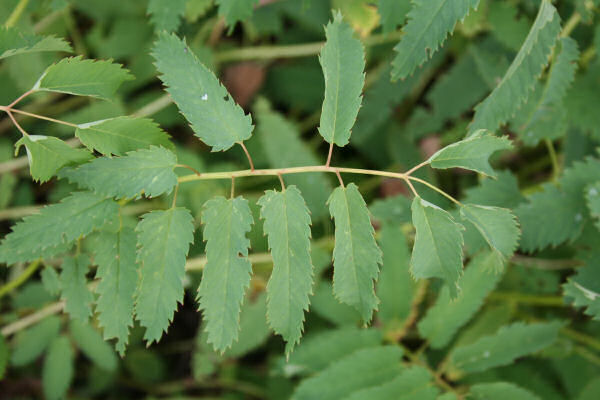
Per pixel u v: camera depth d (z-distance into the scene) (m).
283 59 0.71
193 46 0.64
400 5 0.52
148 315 0.48
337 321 0.59
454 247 0.49
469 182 0.68
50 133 0.65
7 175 0.64
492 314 0.61
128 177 0.48
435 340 0.56
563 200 0.55
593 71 0.59
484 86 0.64
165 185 0.48
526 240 0.55
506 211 0.49
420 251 0.49
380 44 0.66
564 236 0.55
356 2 0.59
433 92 0.65
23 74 0.61
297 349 0.57
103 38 0.65
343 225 0.49
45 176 0.48
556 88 0.55
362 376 0.55
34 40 0.50
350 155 0.72
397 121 0.70
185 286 0.62
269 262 0.63
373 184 0.69
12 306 0.61
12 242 0.48
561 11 0.60
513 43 0.60
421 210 0.49
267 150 0.62
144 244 0.48
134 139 0.49
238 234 0.48
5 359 0.55
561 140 0.66
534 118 0.58
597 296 0.53
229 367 0.67
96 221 0.48
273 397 0.64
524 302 0.63
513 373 0.62
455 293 0.49
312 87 0.72
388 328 0.58
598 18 0.59
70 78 0.48
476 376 0.60
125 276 0.49
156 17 0.54
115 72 0.49
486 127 0.52
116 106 0.63
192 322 0.71
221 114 0.48
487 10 0.60
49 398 0.60
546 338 0.55
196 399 0.65
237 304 0.48
